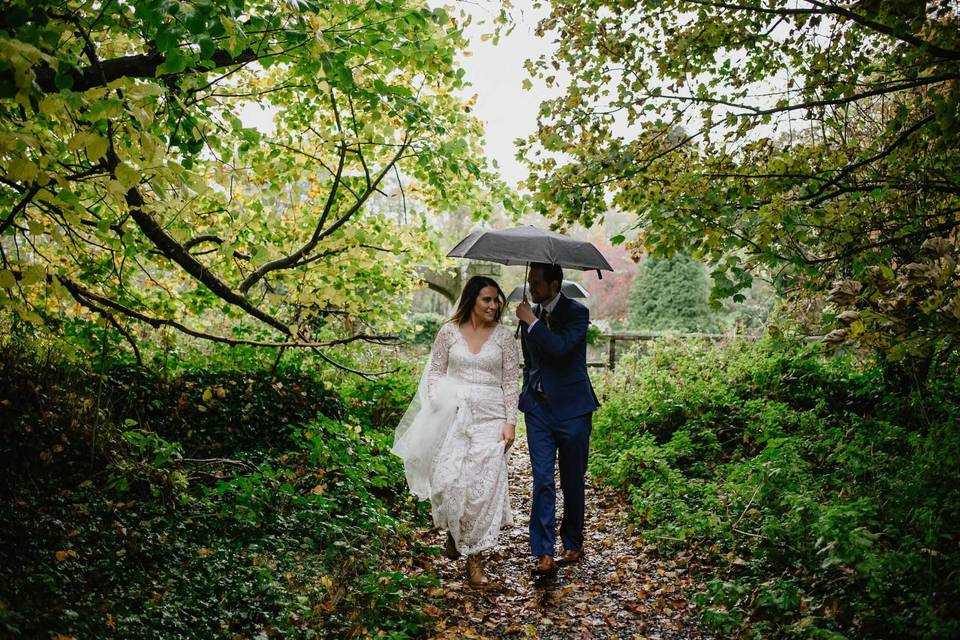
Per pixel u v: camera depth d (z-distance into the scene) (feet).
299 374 21.94
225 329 24.00
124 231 11.47
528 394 14.60
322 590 11.80
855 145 14.76
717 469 19.19
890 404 19.61
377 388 25.32
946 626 9.10
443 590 12.88
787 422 20.26
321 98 15.72
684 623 11.78
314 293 17.02
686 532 14.70
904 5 11.33
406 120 13.47
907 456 15.98
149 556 11.35
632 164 13.61
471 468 13.37
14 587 9.16
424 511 17.15
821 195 12.37
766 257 11.65
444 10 11.53
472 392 13.89
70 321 16.87
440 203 18.31
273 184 15.71
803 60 14.25
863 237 12.06
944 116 10.84
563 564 14.61
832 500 13.96
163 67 9.05
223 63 11.62
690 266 66.39
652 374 28.96
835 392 22.66
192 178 9.22
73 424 13.80
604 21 13.75
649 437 21.57
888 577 10.73
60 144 10.60
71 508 12.10
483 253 13.88
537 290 14.67
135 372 17.93
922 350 9.39
